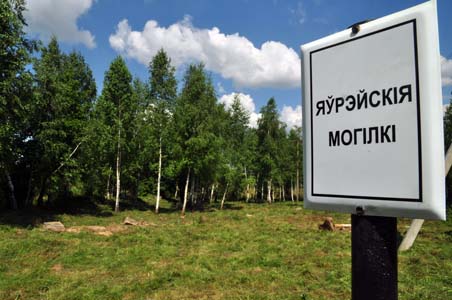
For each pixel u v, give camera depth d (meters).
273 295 6.53
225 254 10.33
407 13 1.00
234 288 7.03
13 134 17.00
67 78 23.77
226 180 32.28
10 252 9.69
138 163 29.06
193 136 26.73
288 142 44.22
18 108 16.41
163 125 26.27
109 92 25.16
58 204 24.36
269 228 16.45
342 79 1.14
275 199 50.16
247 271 8.29
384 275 1.02
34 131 20.20
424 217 0.94
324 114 1.19
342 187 1.12
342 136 1.13
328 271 8.12
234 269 8.52
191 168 27.50
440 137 0.92
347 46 1.13
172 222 20.45
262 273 8.09
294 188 53.59
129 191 33.91
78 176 23.16
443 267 8.16
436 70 0.94
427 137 0.94
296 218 21.44
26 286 7.06
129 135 26.48
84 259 9.41
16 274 7.93
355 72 1.11
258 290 6.90
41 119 20.23
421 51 0.96
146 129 26.45
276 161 41.41
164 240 12.40
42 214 19.84
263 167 41.00
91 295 6.50
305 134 1.25
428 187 0.93
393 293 1.01
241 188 41.97
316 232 14.84
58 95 20.38
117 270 8.41
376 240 1.04
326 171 1.18
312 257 9.62
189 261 9.20
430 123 0.94
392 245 1.02
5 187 21.22
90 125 23.33
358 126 1.09
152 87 26.12
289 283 7.26
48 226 15.23
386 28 1.04
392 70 1.02
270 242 12.34
